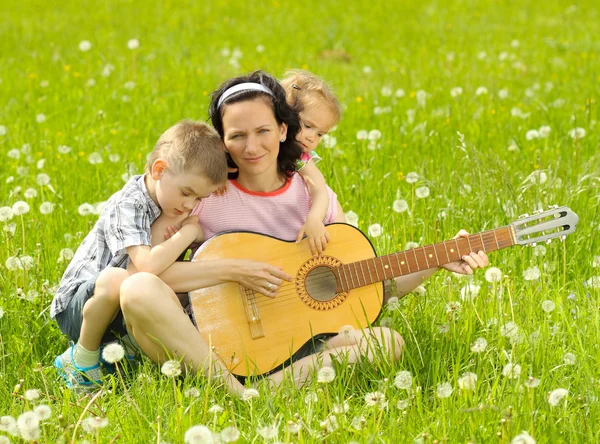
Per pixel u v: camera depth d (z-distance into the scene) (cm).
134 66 987
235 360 384
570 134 701
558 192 549
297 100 466
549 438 324
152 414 344
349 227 412
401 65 1114
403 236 512
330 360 386
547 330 392
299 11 1608
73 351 388
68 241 504
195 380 367
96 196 588
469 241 401
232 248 397
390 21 1516
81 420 325
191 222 398
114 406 345
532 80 1014
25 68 1036
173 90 919
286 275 392
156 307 358
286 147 412
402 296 428
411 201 566
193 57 1130
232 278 385
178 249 383
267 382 367
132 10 1561
